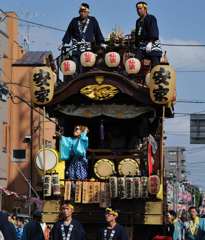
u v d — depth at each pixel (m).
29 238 13.95
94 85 15.59
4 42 43.09
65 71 16.06
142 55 16.28
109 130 16.98
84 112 16.20
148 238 15.76
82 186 15.49
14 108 44.22
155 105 15.67
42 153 15.66
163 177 15.92
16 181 43.91
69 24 16.73
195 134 37.75
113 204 15.38
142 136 16.78
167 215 17.08
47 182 15.44
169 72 15.06
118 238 12.72
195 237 18.33
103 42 16.72
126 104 16.09
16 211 33.59
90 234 15.57
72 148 15.78
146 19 16.33
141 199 15.26
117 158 16.02
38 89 15.66
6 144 43.56
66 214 12.84
